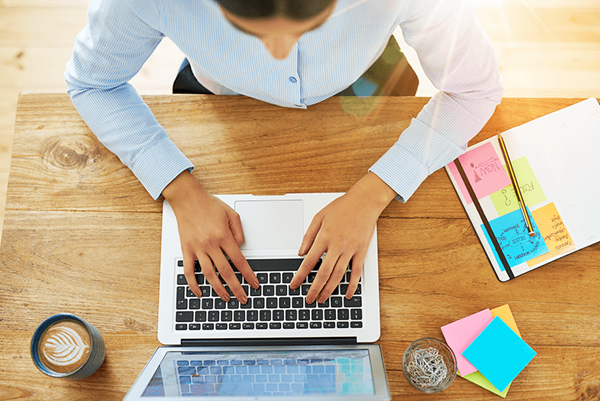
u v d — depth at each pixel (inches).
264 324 33.9
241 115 37.6
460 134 35.4
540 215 35.6
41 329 31.0
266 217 35.8
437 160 35.3
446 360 32.0
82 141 37.4
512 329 33.8
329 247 34.0
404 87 45.9
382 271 35.1
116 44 32.1
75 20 72.2
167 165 35.0
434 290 34.8
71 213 36.3
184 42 31.7
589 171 35.9
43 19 72.1
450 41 32.3
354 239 34.2
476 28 32.6
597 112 36.7
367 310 34.1
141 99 37.4
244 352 32.8
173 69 70.6
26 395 33.3
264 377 28.2
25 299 35.0
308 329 33.8
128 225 36.1
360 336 33.9
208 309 34.2
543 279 34.7
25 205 36.4
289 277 34.5
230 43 31.1
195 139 37.4
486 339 33.5
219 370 29.6
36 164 37.1
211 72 35.2
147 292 35.1
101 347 33.3
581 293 34.4
